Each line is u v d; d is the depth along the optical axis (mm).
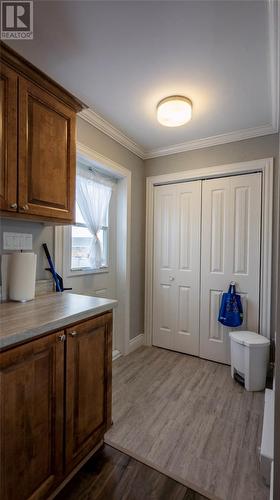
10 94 1164
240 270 2453
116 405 1831
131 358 2635
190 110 1903
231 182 2500
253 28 1254
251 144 2383
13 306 1310
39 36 1312
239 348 2117
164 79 1657
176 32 1287
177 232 2799
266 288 2309
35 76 1270
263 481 1234
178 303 2797
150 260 2967
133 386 2090
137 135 2480
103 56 1455
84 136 2074
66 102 1479
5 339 854
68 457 1161
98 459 1351
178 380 2195
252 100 1884
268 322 2299
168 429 1587
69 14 1184
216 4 1135
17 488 922
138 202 2902
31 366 969
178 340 2801
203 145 2592
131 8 1153
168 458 1364
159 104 1935
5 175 1151
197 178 2664
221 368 2434
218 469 1300
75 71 1585
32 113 1279
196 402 1877
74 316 1160
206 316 2623
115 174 2551
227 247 2514
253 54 1420
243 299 2436
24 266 1428
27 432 958
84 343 1247
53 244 1854
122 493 1165
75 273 2160
